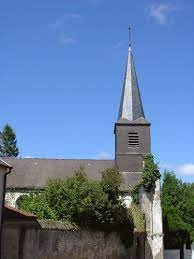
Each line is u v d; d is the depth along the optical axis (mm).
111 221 31328
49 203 30188
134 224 37875
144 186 44344
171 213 51406
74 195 29688
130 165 48844
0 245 21328
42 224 25766
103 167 49656
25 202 32312
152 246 42438
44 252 25375
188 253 51844
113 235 32906
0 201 21859
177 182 56125
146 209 43719
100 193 30750
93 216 30172
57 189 30484
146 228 42844
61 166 49219
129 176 47969
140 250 39656
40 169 48188
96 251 30672
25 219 23516
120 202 33000
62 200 29812
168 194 54969
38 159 49969
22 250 22922
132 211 39938
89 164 50094
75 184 30453
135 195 44625
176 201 54438
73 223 29047
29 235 23875
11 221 22734
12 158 49688
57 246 26719
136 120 51000
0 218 21672
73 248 28250
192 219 53781
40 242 25156
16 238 22734
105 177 32281
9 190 44562
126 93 53156
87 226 30031
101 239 31438
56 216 29344
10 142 79938
